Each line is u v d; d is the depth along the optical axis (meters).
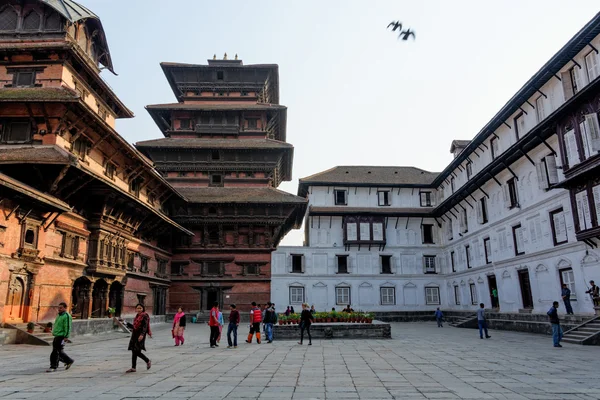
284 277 48.66
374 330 23.61
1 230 19.16
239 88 50.28
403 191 52.12
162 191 37.91
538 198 29.50
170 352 16.97
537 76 27.09
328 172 54.09
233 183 45.62
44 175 21.50
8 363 13.75
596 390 9.38
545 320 27.42
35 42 26.77
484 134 36.16
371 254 50.06
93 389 9.49
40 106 23.34
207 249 42.47
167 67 49.19
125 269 30.11
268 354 16.19
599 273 23.23
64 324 12.27
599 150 21.39
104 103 31.64
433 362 13.93
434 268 50.62
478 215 39.84
